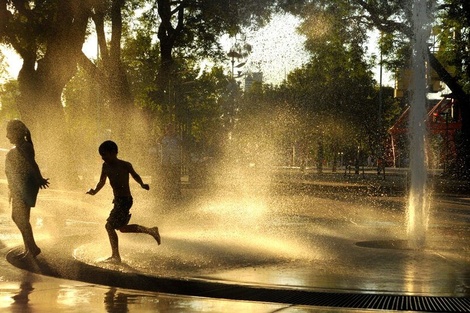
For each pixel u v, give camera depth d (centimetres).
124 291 758
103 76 3391
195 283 788
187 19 3456
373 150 6862
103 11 3225
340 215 1939
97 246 1124
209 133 6291
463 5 3834
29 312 641
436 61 3956
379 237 1315
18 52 3406
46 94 3331
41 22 3177
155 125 4672
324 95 5891
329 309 669
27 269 921
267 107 5703
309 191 3609
